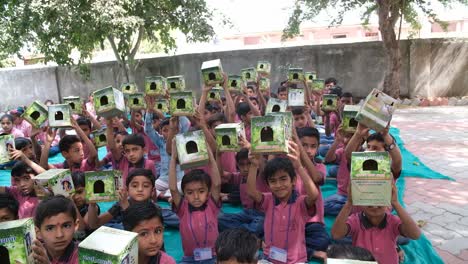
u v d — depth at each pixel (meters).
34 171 4.25
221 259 2.25
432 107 12.75
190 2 11.48
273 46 14.93
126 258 2.04
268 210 3.64
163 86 6.63
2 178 7.19
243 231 2.36
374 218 3.06
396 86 12.87
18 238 2.11
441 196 5.41
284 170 3.42
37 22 9.98
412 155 7.29
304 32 21.05
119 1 10.20
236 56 15.09
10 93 16.27
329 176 5.98
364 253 2.25
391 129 9.32
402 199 5.34
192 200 3.65
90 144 5.14
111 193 3.55
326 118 7.55
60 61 11.33
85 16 10.09
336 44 14.20
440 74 13.78
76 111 6.37
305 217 3.61
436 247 4.07
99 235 2.16
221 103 7.54
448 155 7.32
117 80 15.61
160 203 5.44
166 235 4.60
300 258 3.49
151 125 5.80
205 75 5.44
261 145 3.36
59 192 3.46
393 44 12.41
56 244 2.63
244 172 4.86
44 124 5.57
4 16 10.51
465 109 12.02
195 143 3.77
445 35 14.03
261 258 3.71
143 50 21.45
